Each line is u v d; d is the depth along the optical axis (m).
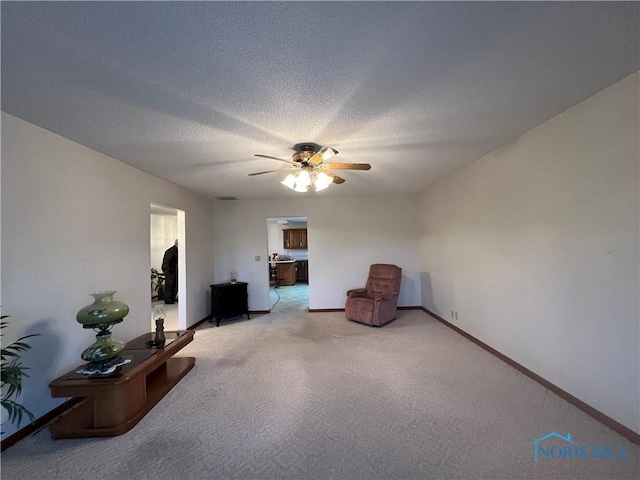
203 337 4.00
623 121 1.71
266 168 3.21
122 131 2.19
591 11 1.16
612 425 1.84
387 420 2.02
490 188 3.03
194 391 2.48
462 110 2.01
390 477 1.54
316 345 3.59
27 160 2.00
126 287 2.99
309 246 5.41
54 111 1.87
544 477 1.51
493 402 2.20
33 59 1.35
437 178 4.12
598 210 1.89
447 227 4.12
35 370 2.02
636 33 1.29
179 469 1.62
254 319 4.95
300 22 1.18
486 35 1.28
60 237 2.24
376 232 5.40
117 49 1.30
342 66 1.47
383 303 4.34
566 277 2.16
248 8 1.11
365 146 2.65
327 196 5.30
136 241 3.17
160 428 1.98
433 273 4.71
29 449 1.80
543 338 2.41
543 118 2.21
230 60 1.40
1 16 1.09
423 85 1.67
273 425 1.99
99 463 1.68
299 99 1.79
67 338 2.28
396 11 1.14
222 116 1.98
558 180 2.18
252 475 1.57
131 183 3.10
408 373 2.74
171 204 3.95
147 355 2.39
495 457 1.65
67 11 1.08
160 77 1.53
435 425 1.95
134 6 1.08
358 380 2.63
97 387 1.92
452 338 3.71
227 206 5.46
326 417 2.07
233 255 5.44
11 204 1.90
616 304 1.80
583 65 1.53
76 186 2.40
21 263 1.95
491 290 3.11
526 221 2.54
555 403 2.16
